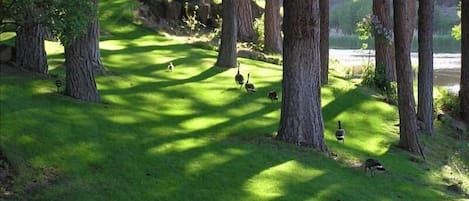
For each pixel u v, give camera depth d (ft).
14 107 54.70
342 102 81.82
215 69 91.45
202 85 80.43
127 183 43.47
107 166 46.16
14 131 48.96
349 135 69.77
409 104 68.39
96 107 60.64
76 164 45.62
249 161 50.88
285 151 55.01
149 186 43.32
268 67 99.96
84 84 62.23
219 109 69.62
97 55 77.41
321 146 58.59
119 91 70.49
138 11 122.83
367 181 52.03
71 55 61.62
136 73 82.33
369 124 75.61
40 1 36.45
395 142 70.18
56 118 54.08
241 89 80.23
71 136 50.60
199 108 68.90
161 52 99.91
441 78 149.28
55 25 36.86
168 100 70.44
